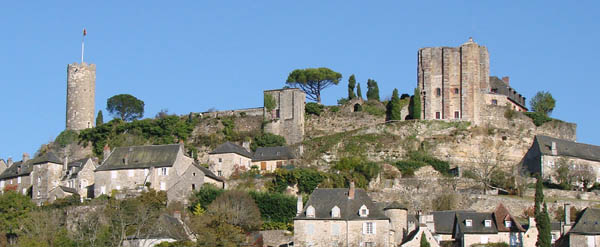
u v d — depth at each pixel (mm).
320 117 169625
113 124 172625
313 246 112438
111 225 119562
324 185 139875
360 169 146750
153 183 145375
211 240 112312
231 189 138125
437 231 115750
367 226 112188
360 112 167875
